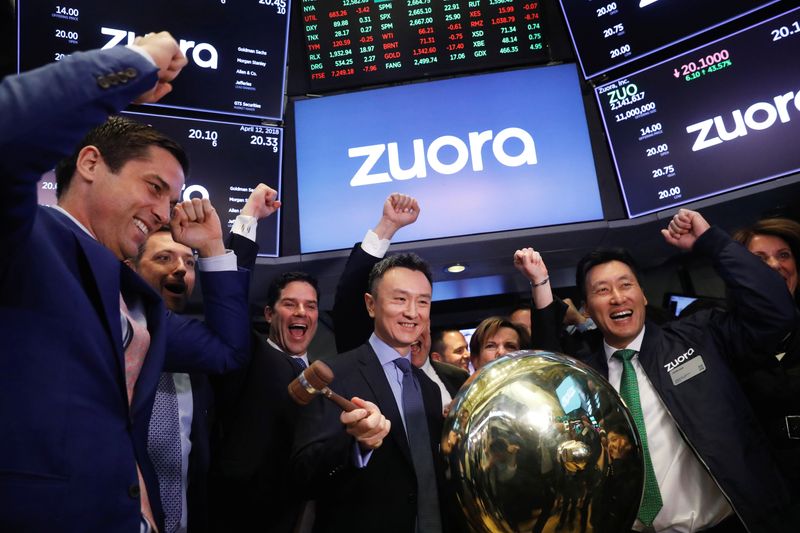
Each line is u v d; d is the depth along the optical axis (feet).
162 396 5.15
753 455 5.50
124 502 2.95
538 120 11.94
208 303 4.92
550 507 2.94
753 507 5.28
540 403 3.08
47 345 2.89
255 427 5.74
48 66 2.91
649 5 11.57
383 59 12.36
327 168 11.93
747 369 6.14
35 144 2.68
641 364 6.16
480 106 12.05
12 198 2.70
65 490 2.75
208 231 5.00
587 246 11.89
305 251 11.57
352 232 11.59
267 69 11.80
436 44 12.39
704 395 5.76
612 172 11.69
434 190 11.69
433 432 5.39
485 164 11.76
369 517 4.90
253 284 12.05
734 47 11.05
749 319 5.80
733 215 11.17
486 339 8.34
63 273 3.06
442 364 7.82
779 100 10.64
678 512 5.68
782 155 10.48
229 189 11.25
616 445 3.06
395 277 5.74
